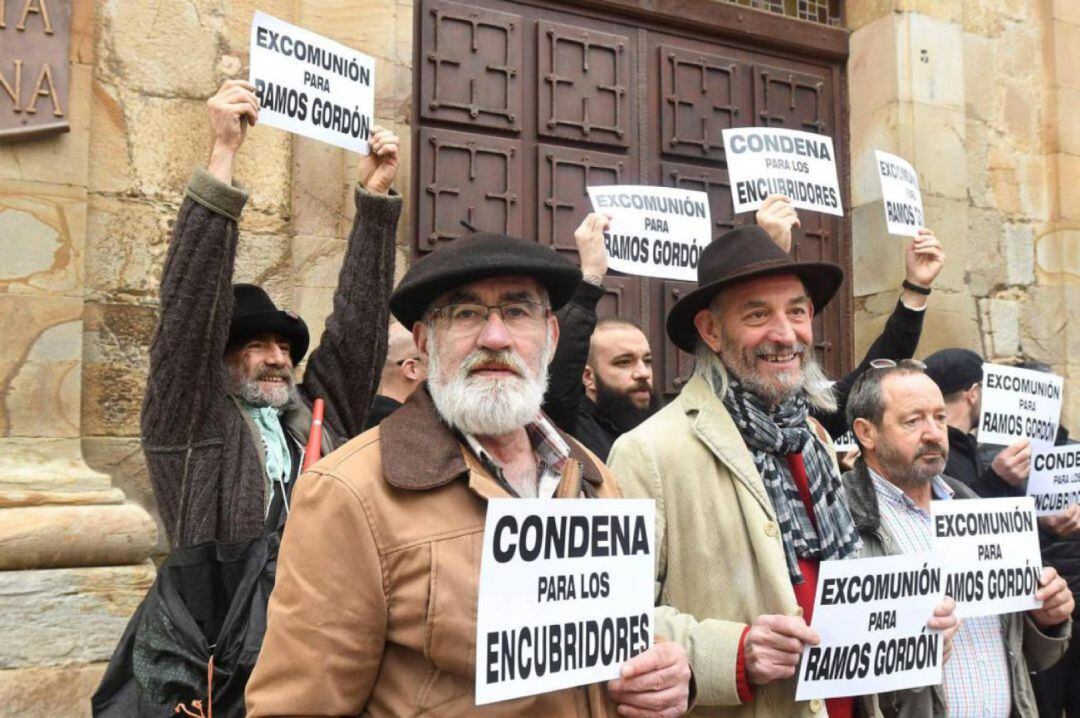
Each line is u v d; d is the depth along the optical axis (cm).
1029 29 562
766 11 515
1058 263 551
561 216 444
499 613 153
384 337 290
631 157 467
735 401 223
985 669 251
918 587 217
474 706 154
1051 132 558
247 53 368
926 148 511
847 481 256
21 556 290
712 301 232
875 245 517
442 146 418
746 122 504
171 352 230
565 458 181
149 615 212
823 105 531
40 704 286
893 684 212
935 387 260
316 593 154
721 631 197
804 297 228
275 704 151
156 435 230
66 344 318
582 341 283
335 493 158
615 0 466
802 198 371
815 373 240
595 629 164
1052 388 353
